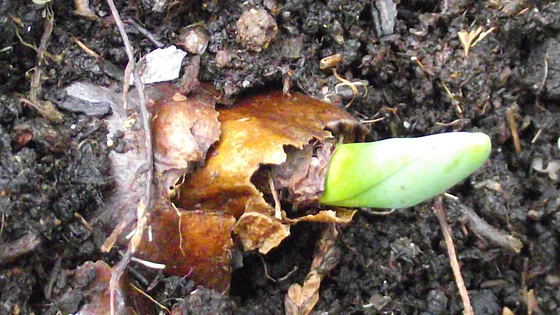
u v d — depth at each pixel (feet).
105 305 0.47
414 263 0.56
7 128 0.49
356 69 0.61
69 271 0.48
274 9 0.55
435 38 0.62
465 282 0.58
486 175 0.59
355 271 0.56
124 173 0.50
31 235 0.46
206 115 0.48
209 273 0.49
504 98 0.61
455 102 0.60
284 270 0.56
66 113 0.52
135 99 0.52
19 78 0.53
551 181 0.59
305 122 0.50
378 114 0.61
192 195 0.48
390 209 0.57
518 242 0.57
